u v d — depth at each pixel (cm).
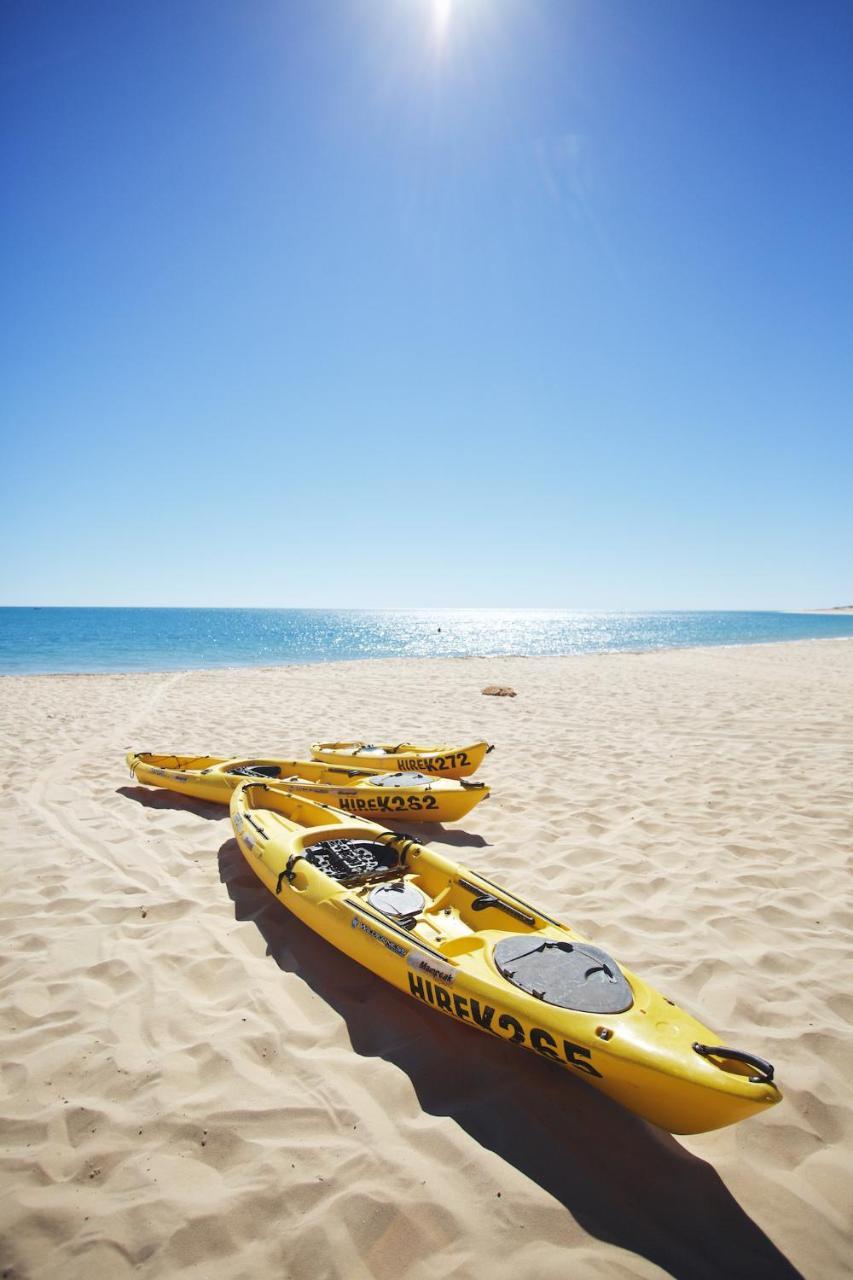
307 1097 276
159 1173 240
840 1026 324
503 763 843
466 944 337
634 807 657
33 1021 325
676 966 375
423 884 420
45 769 807
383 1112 268
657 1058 238
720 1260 210
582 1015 266
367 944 346
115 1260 208
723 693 1517
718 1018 330
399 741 997
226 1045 307
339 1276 203
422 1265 207
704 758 858
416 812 594
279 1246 212
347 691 1619
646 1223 222
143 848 545
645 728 1082
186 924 420
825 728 1052
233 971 369
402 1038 314
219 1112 268
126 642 4312
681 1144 257
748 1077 225
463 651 3944
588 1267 205
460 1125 261
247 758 704
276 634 5991
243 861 520
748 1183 239
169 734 1054
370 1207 224
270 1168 241
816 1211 228
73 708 1321
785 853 536
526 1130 259
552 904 451
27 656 3181
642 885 480
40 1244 213
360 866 427
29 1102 274
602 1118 268
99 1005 338
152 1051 304
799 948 395
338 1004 341
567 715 1226
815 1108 273
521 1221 221
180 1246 212
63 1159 246
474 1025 302
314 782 657
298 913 398
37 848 545
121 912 435
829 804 656
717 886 478
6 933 408
